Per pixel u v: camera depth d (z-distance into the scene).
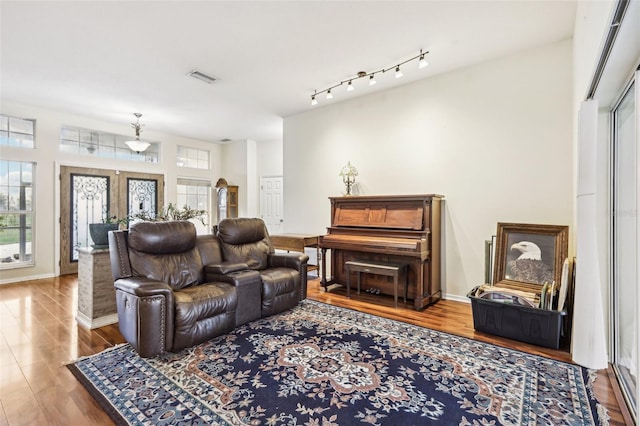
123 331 2.63
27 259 5.14
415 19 2.81
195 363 2.31
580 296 2.23
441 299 3.91
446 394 1.93
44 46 3.21
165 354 2.45
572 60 3.12
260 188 7.78
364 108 4.63
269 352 2.48
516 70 3.45
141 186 6.51
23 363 2.32
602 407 1.79
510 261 3.20
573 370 2.20
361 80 4.11
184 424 1.67
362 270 3.85
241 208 7.67
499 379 2.09
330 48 3.31
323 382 2.06
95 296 3.05
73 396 1.92
